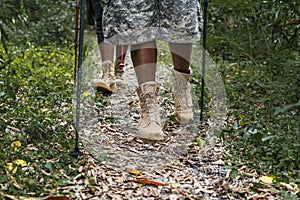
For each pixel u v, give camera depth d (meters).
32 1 9.79
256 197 3.16
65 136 3.91
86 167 3.42
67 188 3.12
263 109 4.70
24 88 5.27
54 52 7.82
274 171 3.53
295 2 5.13
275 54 5.16
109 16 3.68
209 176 3.46
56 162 3.45
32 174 3.21
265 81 5.38
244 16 5.95
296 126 4.09
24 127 3.89
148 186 3.28
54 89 5.26
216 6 6.87
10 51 6.95
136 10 3.63
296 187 3.28
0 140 3.65
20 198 2.90
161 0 3.66
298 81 4.84
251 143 3.95
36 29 9.51
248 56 5.83
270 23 5.75
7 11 4.99
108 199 3.07
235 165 3.62
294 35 5.30
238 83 5.51
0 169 3.20
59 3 10.51
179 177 3.44
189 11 3.70
